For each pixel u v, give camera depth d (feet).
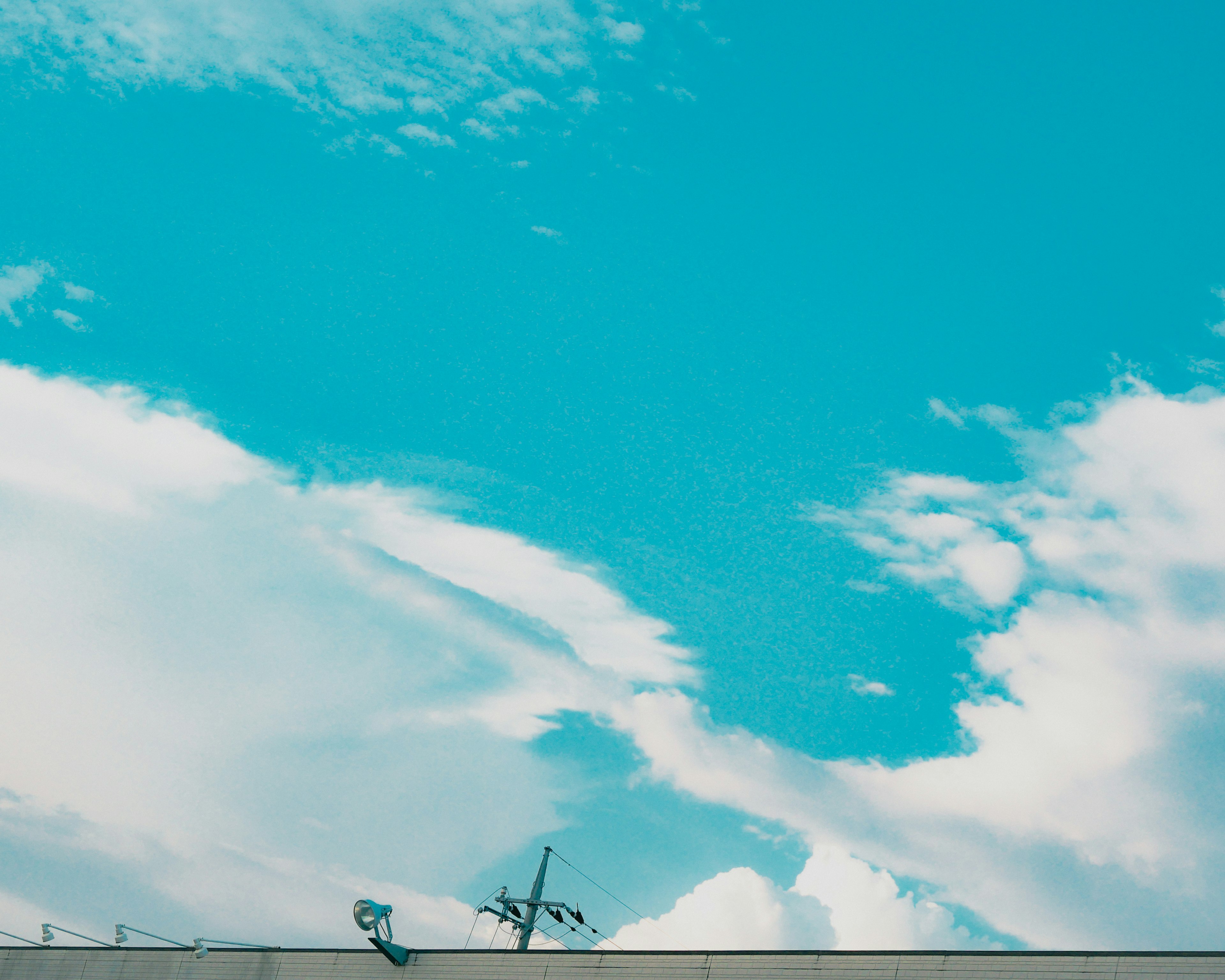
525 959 85.20
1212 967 65.98
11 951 104.83
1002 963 71.26
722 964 78.64
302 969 92.48
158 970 98.22
